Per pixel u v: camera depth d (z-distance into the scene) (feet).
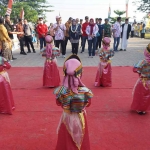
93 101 21.35
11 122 17.12
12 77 29.96
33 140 14.60
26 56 46.26
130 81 27.84
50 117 17.88
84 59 42.32
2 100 18.33
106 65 25.23
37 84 26.84
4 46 35.63
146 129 16.05
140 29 97.50
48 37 24.45
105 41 24.77
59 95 11.00
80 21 54.75
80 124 11.39
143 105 18.12
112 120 17.44
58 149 11.73
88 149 11.88
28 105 20.39
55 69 24.98
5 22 39.22
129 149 13.56
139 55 47.01
